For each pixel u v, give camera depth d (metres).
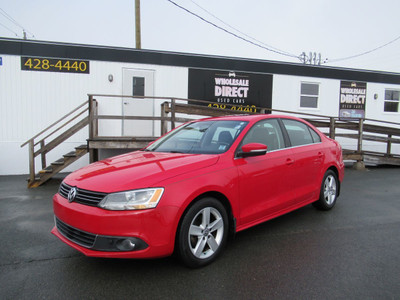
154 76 9.48
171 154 3.43
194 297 2.37
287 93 10.82
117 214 2.44
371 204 5.25
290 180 3.84
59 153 9.01
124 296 2.39
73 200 2.72
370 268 2.86
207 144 3.55
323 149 4.57
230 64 10.14
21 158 8.78
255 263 2.95
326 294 2.42
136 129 9.45
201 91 9.91
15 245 3.42
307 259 3.04
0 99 8.55
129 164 3.09
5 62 8.53
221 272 2.77
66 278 2.66
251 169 3.30
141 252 2.46
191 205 2.74
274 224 4.13
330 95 11.41
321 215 4.56
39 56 8.70
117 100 9.26
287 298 2.36
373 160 10.05
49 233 3.82
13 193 6.14
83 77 8.98
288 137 4.07
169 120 7.91
